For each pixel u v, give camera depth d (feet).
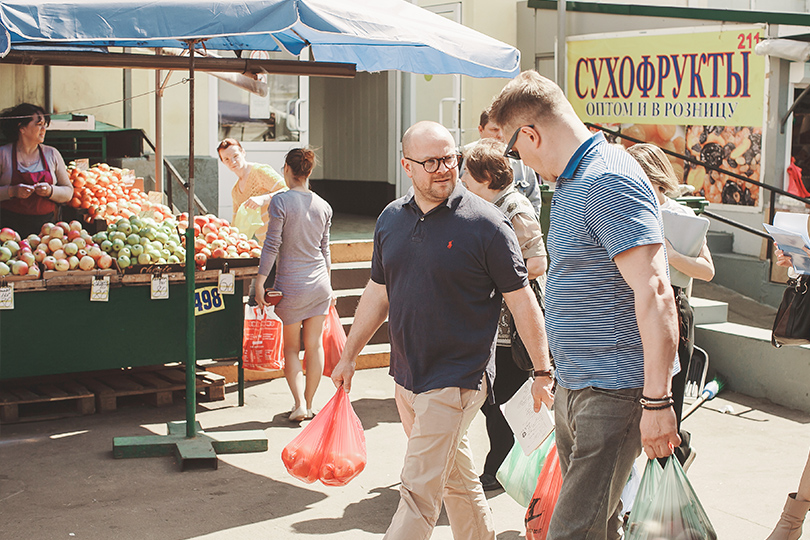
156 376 20.72
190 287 16.39
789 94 30.63
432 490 10.09
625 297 8.57
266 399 20.57
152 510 13.69
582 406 8.80
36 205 20.51
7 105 30.27
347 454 12.34
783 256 13.67
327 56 22.08
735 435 18.20
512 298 10.67
